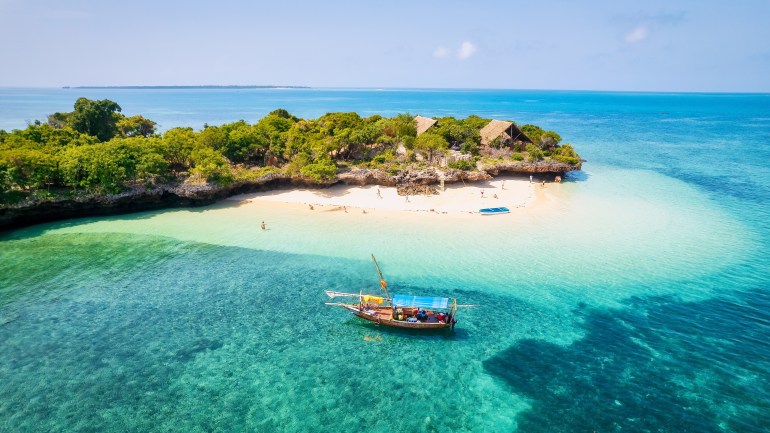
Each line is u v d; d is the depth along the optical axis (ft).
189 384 94.48
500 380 95.35
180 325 115.03
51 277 138.62
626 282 133.59
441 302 112.16
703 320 114.52
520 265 144.66
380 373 98.17
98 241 165.78
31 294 128.77
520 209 196.65
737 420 82.99
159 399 90.38
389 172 224.74
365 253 154.40
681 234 169.27
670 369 96.94
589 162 312.71
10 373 96.89
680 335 108.68
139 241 165.99
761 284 131.54
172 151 215.31
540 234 169.27
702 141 428.56
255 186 219.00
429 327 111.96
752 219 185.98
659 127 576.61
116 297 128.16
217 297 128.47
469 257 150.41
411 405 88.89
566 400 89.20
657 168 291.79
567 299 125.18
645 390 91.15
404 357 103.40
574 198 215.51
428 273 140.36
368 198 209.67
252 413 86.84
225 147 227.40
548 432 81.87
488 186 231.09
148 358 102.37
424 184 222.48
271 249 158.71
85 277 139.03
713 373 95.45
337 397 91.04
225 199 211.00
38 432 82.12
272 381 95.55
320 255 153.48
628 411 85.92
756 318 115.03
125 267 145.79
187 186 198.08
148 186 195.62
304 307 123.65
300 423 84.48
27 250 157.38
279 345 107.55
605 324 113.80
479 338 109.60
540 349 104.99
